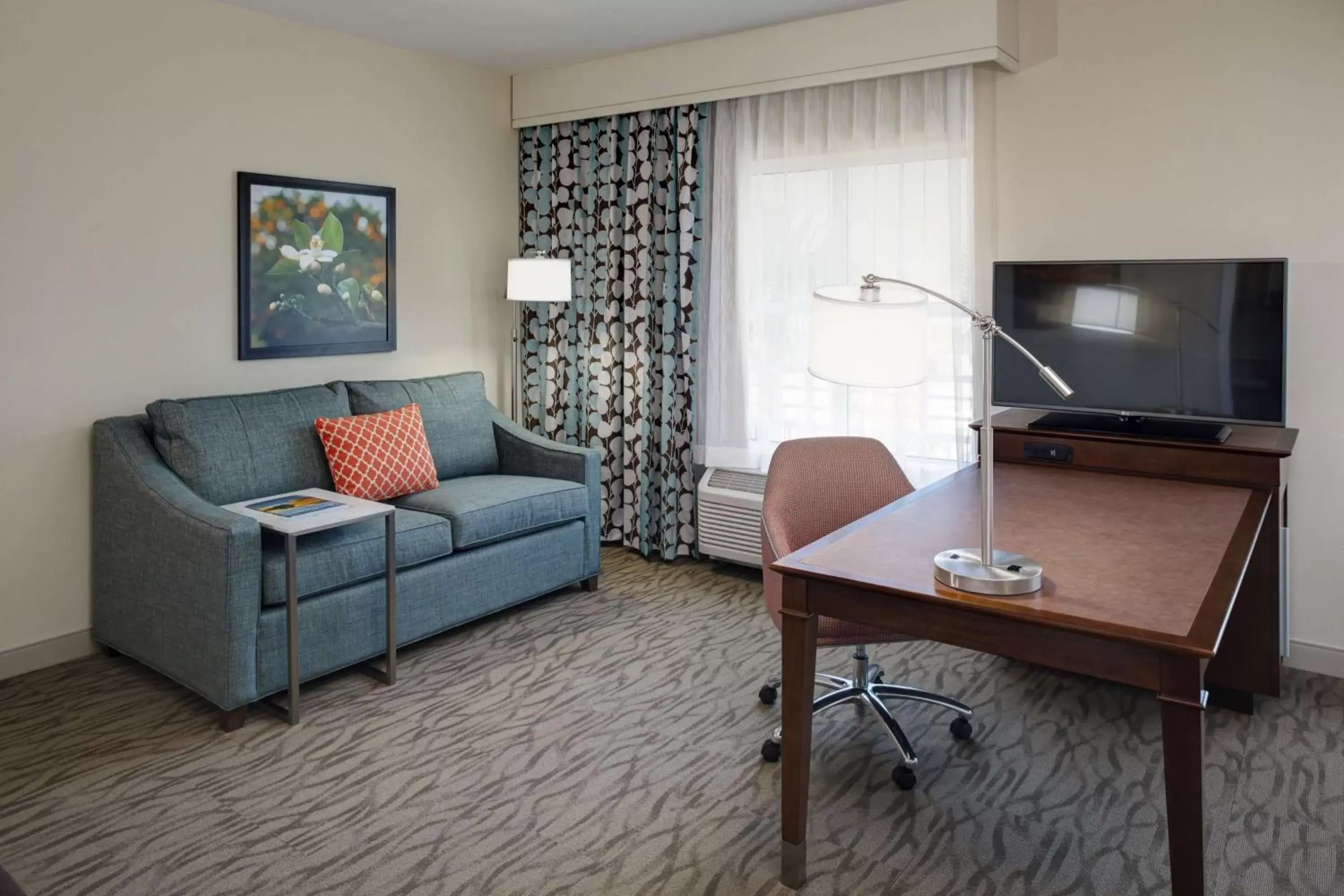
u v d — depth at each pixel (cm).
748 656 350
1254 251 328
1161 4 337
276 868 218
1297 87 316
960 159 373
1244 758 269
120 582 327
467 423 438
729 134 437
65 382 336
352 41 421
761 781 260
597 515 427
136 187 351
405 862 221
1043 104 364
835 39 389
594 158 479
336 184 414
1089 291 335
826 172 412
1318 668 331
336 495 336
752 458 446
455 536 358
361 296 430
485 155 488
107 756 271
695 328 455
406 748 278
